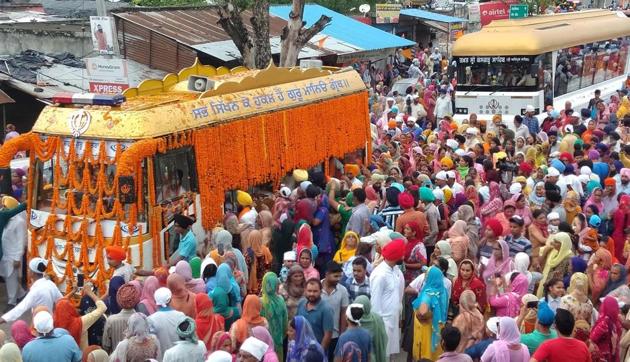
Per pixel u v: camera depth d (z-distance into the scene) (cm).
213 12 2859
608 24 3328
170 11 2731
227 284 980
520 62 2500
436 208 1312
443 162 1667
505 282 1066
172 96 1417
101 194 1205
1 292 1427
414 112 2628
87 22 2644
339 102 1752
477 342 904
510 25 2633
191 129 1287
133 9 2608
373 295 1008
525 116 2286
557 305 1030
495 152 1859
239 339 859
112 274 1159
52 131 1241
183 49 2475
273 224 1273
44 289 1020
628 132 2231
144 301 945
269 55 2359
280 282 1082
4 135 2183
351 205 1398
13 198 1322
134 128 1199
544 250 1144
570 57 2833
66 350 827
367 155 1880
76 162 1224
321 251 1338
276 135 1509
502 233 1173
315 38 3095
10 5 3366
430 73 3897
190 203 1285
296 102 1588
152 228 1205
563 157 1761
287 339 980
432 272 988
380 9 3950
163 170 1234
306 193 1352
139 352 814
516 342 828
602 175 1703
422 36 4709
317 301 939
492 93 2541
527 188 1561
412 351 1036
